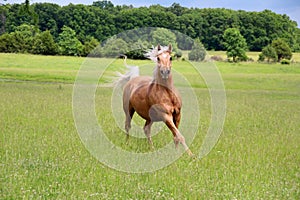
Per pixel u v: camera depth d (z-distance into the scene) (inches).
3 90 901.8
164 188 272.8
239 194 261.3
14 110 591.8
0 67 1472.7
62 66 1445.6
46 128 464.8
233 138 445.4
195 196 255.3
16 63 1545.3
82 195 252.5
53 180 279.6
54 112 581.0
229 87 1253.7
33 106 637.3
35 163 318.7
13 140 397.4
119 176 296.7
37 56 1729.8
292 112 706.8
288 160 360.2
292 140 450.9
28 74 1330.0
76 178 283.1
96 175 294.7
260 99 948.0
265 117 625.3
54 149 365.1
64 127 472.4
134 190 265.6
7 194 247.6
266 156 366.9
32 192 253.1
